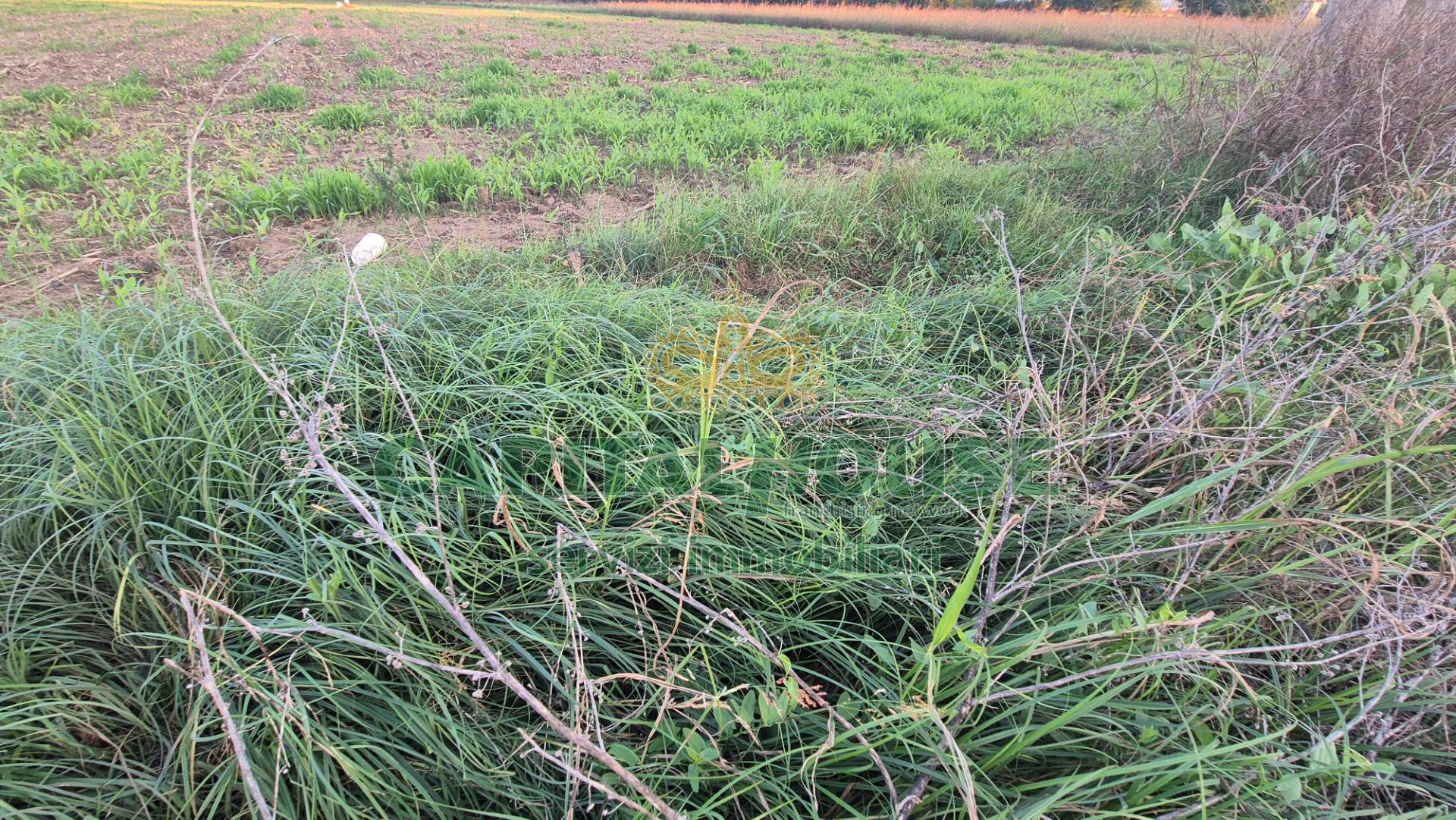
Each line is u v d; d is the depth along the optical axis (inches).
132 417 78.7
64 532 69.8
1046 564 73.1
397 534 65.9
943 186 175.3
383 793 54.5
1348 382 83.8
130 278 133.9
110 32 555.5
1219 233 119.9
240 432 78.2
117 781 52.7
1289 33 182.9
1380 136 135.9
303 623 57.4
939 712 54.4
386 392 82.5
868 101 318.0
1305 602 66.6
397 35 575.2
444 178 186.4
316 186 174.9
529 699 46.2
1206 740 55.3
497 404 87.7
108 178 195.6
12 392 79.5
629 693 65.1
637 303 112.3
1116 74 436.5
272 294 107.1
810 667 70.4
